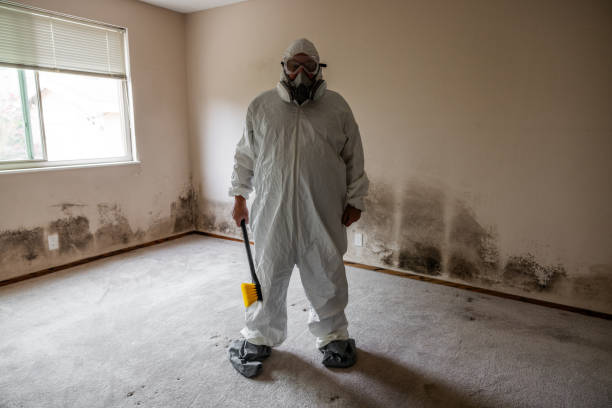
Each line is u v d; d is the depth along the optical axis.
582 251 2.33
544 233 2.43
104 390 1.64
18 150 2.87
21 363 1.82
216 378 1.72
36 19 2.80
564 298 2.42
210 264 3.16
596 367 1.81
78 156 3.44
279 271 1.71
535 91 2.34
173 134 3.88
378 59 2.84
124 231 3.53
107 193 3.36
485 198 2.59
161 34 3.66
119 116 3.51
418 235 2.88
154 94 3.66
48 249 3.00
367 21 2.84
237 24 3.52
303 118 1.63
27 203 2.84
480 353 1.92
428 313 2.34
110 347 1.96
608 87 2.14
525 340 2.04
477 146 2.57
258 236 1.72
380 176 2.98
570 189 2.32
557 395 1.63
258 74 3.48
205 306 2.41
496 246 2.60
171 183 3.92
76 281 2.79
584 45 2.17
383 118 2.89
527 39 2.32
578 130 2.25
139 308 2.38
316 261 1.71
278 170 1.63
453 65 2.58
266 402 1.57
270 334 1.79
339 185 1.72
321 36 3.07
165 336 2.07
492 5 2.40
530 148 2.40
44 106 3.16
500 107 2.46
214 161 3.92
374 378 1.73
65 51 3.00
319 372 1.77
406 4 2.68
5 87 2.76
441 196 2.75
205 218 4.11
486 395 1.62
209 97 3.83
